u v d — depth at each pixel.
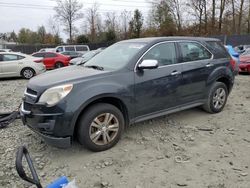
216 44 6.17
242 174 3.66
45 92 4.02
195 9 47.66
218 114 6.14
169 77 5.02
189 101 5.50
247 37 30.50
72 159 4.17
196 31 46.72
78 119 4.17
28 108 4.20
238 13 45.06
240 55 14.69
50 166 3.99
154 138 4.86
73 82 4.10
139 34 56.09
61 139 3.99
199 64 5.56
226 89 6.24
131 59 4.68
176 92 5.18
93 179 3.65
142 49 4.82
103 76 4.35
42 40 70.12
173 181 3.55
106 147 4.39
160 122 5.61
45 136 4.05
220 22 45.81
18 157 2.12
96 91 4.15
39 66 14.30
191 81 5.41
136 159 4.13
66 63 20.11
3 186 3.55
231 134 5.02
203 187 3.40
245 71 13.41
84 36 56.09
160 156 4.20
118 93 4.37
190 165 3.93
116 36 57.75
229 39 31.86
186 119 5.80
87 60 5.67
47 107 3.94
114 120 4.41
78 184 3.55
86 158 4.18
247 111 6.39
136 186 3.46
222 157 4.14
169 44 5.19
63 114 3.93
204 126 5.40
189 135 4.97
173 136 4.95
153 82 4.80
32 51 47.06
